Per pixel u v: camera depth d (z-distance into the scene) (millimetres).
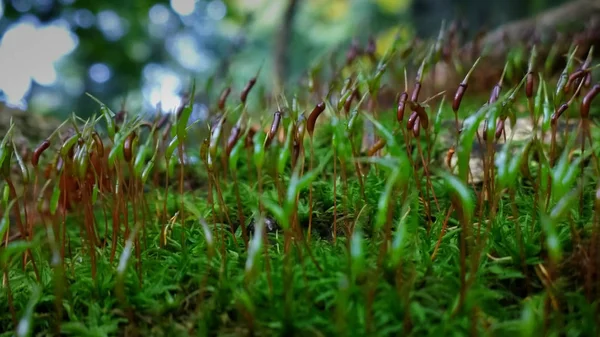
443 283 83
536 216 97
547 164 84
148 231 107
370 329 75
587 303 79
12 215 129
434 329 76
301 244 91
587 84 103
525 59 149
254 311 78
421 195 100
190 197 123
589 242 86
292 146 91
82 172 88
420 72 96
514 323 75
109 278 89
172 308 86
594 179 105
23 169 89
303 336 78
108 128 92
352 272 73
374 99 111
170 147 91
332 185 113
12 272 98
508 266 88
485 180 89
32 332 85
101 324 84
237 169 131
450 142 131
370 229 99
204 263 90
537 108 89
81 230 100
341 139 85
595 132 126
